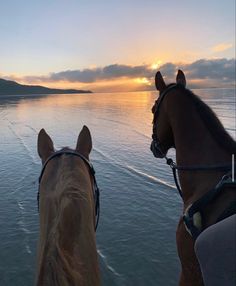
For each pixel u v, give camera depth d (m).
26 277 8.42
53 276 2.03
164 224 11.04
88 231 2.81
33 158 21.30
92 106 84.75
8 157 22.02
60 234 2.37
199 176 3.64
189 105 3.83
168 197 13.40
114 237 10.27
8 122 48.94
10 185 15.57
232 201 3.14
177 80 4.22
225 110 50.75
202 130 3.71
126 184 15.26
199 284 3.56
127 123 41.81
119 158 20.78
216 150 3.60
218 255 2.66
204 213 3.36
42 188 3.29
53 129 38.50
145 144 25.45
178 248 3.78
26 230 10.88
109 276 8.37
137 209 12.29
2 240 10.28
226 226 2.68
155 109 4.26
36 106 91.75
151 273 8.45
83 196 2.99
